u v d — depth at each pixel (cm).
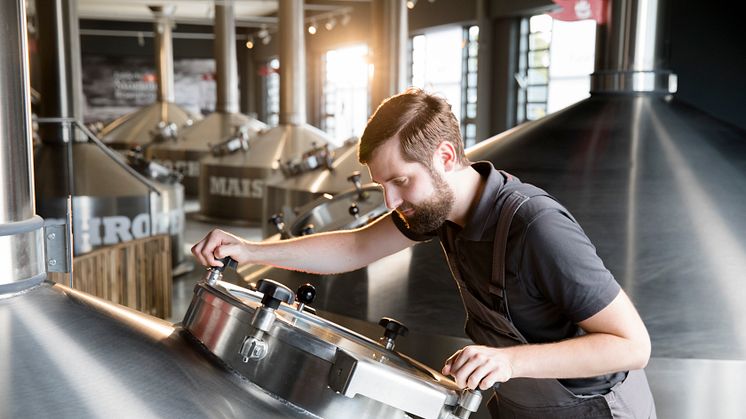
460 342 235
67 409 112
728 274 243
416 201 139
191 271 777
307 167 832
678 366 223
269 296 127
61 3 645
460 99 1426
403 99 137
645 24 316
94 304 140
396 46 795
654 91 320
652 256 250
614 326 135
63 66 654
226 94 1453
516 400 169
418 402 125
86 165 641
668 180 276
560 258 135
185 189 1429
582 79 1113
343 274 278
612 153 291
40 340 122
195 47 2464
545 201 142
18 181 132
